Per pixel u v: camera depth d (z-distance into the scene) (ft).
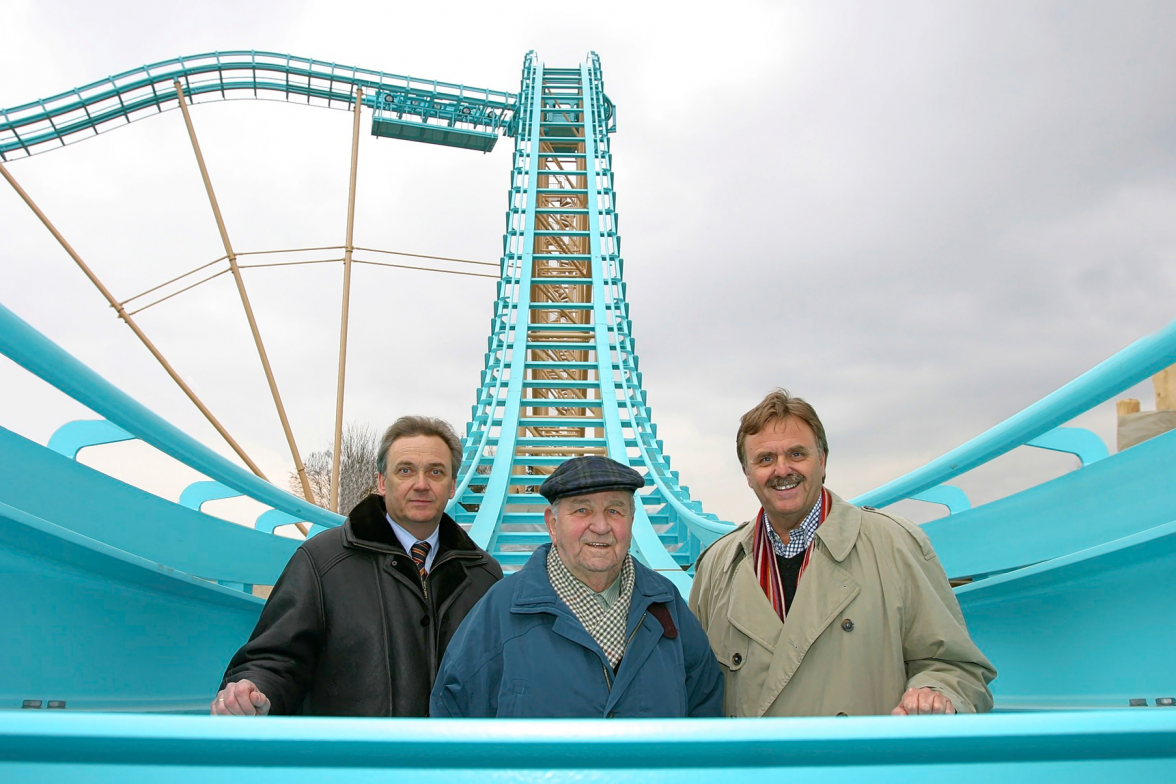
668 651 7.48
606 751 2.86
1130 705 7.53
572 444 44.19
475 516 33.58
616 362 51.42
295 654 8.66
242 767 2.84
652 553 27.99
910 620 8.06
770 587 8.79
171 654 10.79
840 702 7.84
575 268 74.74
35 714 2.79
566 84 90.99
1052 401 8.41
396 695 8.86
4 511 6.75
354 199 66.95
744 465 9.05
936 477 11.61
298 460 56.95
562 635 7.31
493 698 7.41
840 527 8.42
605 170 72.02
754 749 2.88
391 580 9.42
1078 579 8.41
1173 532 6.48
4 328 6.73
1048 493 9.32
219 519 13.34
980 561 10.90
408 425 10.18
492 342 57.67
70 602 8.59
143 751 2.83
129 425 9.50
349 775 2.85
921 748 2.92
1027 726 2.89
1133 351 6.94
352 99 90.58
